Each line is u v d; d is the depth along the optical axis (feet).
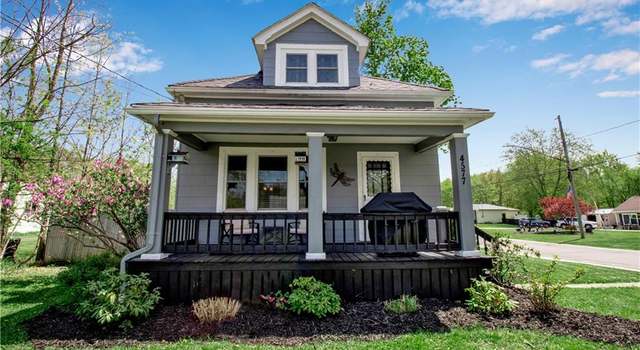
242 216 16.85
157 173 16.42
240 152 23.39
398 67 52.34
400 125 17.79
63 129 30.19
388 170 24.20
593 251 42.37
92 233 24.36
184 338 11.63
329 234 23.11
